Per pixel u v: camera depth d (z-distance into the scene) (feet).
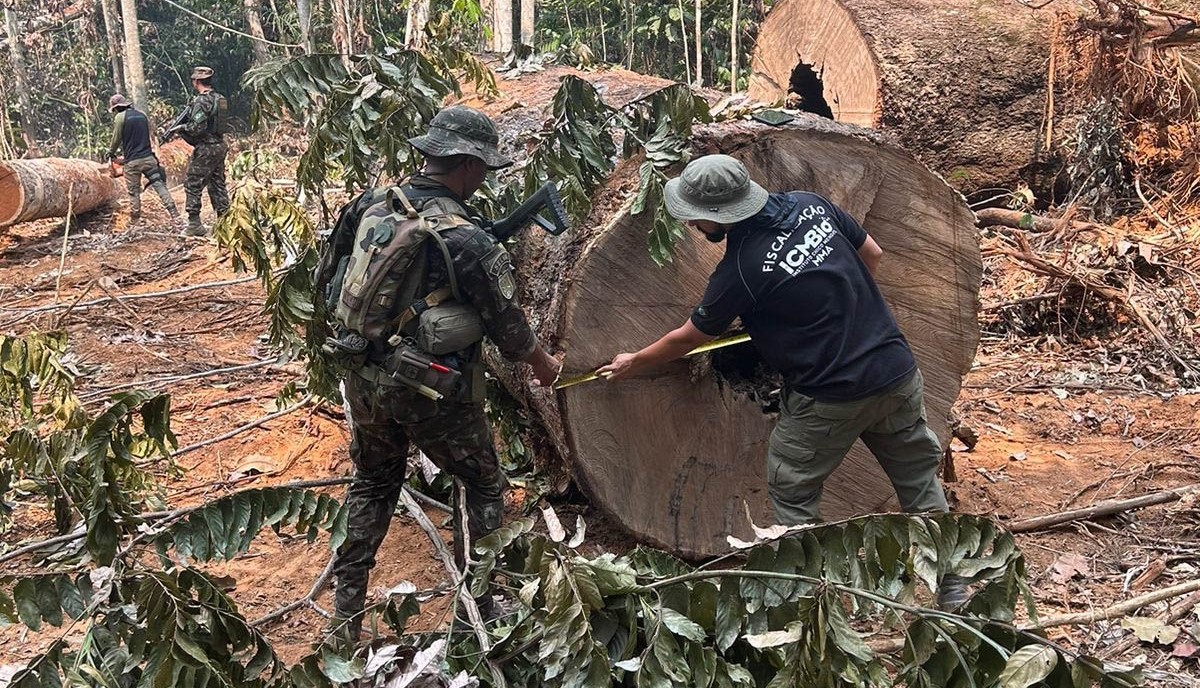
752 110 11.84
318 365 12.54
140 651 8.20
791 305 9.93
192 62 72.18
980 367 19.45
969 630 7.74
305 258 12.01
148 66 72.02
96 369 18.60
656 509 11.86
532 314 11.33
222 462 15.88
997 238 23.76
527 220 9.99
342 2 36.52
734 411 12.05
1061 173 27.78
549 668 8.11
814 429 10.38
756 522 12.41
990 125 26.96
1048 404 17.61
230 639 8.63
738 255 9.89
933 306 12.67
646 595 8.55
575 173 11.28
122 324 23.31
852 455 12.68
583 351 11.07
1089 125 26.32
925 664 7.99
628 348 11.30
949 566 8.07
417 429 10.03
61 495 10.22
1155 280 21.38
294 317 11.93
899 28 26.25
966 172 27.35
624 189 11.37
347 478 13.28
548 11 51.21
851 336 10.07
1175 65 26.45
